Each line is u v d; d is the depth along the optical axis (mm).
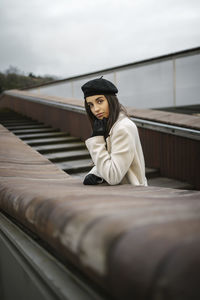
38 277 749
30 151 2754
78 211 527
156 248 325
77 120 6656
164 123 4016
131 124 1591
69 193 792
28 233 996
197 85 5883
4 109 13133
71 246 473
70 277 662
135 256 333
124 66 7543
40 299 715
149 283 298
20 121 9047
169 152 4078
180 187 3604
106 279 377
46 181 1499
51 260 769
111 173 1496
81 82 8898
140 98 7234
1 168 1842
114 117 1594
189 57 5922
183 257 296
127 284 327
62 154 5062
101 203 591
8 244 1044
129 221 421
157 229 373
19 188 1078
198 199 708
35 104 9367
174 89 6348
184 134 3639
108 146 1616
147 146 4551
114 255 362
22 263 872
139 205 564
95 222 451
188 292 282
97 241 408
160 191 1004
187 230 361
